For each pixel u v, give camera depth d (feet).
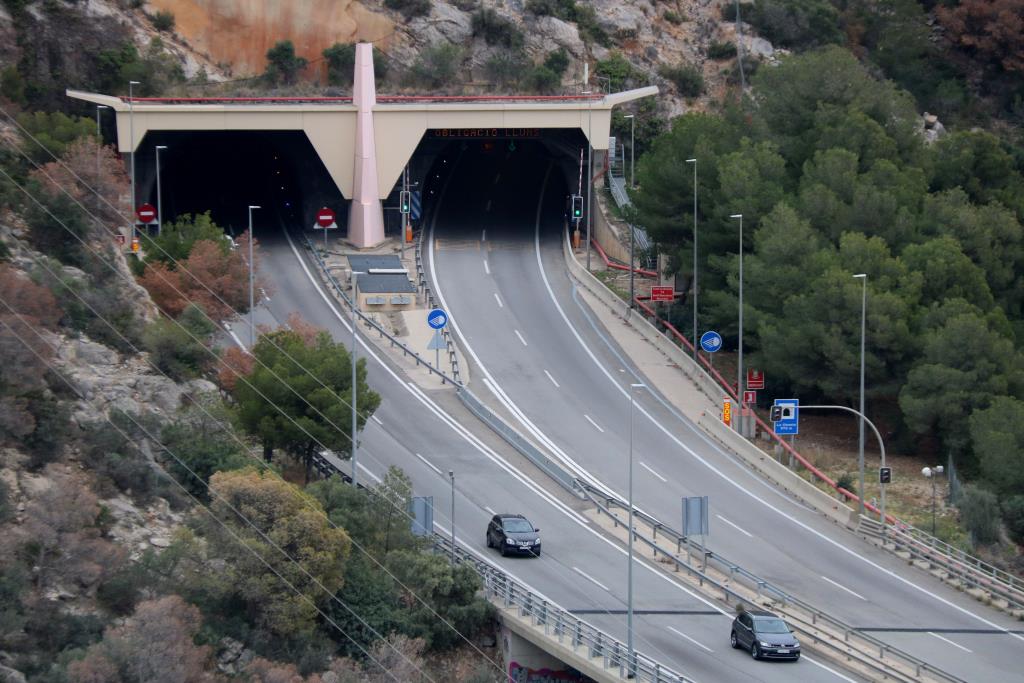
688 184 561.43
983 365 453.17
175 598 290.35
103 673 261.03
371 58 641.81
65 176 458.91
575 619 321.93
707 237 544.62
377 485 370.32
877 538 407.23
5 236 403.95
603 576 373.81
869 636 330.34
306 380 397.39
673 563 384.47
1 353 335.26
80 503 306.35
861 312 459.32
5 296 360.89
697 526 367.04
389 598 337.31
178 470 354.74
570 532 404.16
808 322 474.90
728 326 524.93
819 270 490.08
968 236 517.14
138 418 362.74
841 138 558.56
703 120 599.98
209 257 477.77
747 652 326.24
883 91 591.37
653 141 650.43
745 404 490.08
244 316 508.12
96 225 442.91
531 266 636.48
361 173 642.22
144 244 504.43
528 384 515.09
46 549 296.71
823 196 523.29
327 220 638.53
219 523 326.65
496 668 336.08
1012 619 361.51
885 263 485.56
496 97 650.84
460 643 341.21
